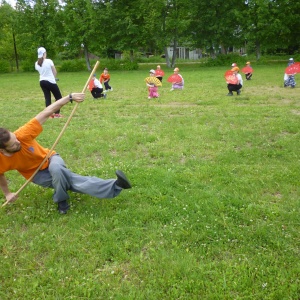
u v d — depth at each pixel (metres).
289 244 3.77
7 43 48.41
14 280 3.33
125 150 7.10
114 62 42.31
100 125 9.16
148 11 39.88
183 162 6.38
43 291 3.19
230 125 8.81
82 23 40.25
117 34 40.75
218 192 4.99
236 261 3.53
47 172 4.45
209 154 6.68
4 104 13.60
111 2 41.41
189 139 7.62
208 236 3.96
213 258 3.62
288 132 8.08
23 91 19.47
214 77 24.05
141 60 53.19
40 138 7.86
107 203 4.71
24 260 3.62
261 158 6.34
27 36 43.53
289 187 5.11
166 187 5.15
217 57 42.25
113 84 21.70
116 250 3.74
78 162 6.46
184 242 3.86
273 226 4.09
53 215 4.47
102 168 5.95
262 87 17.30
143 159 6.46
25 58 50.28
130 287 3.19
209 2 41.28
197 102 12.50
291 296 3.07
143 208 4.58
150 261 3.55
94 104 12.84
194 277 3.29
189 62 50.56
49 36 40.72
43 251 3.79
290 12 40.12
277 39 43.19
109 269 3.46
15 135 4.13
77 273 3.40
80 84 23.03
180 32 41.72
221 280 3.24
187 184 5.28
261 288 3.16
